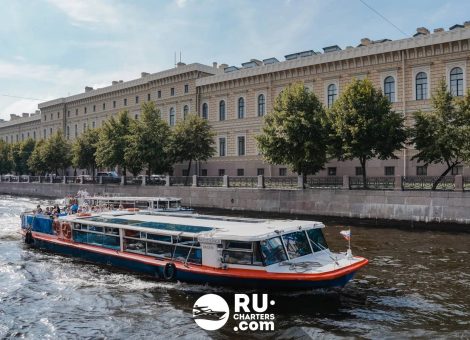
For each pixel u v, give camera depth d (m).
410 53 36.53
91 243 17.00
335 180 30.16
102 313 11.32
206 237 12.41
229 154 49.38
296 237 12.59
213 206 35.62
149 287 13.28
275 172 44.88
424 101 35.72
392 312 10.77
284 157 31.30
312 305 11.29
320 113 30.92
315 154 30.69
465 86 33.81
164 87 57.38
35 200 50.50
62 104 76.81
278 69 44.50
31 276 15.10
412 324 10.02
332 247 18.91
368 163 38.09
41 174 67.69
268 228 12.57
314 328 9.81
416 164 35.38
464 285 12.86
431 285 12.88
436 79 35.19
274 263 11.73
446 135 25.23
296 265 11.74
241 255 11.87
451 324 9.98
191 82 53.53
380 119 28.55
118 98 65.31
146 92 60.41
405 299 11.69
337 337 9.34
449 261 15.95
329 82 41.31
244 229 12.62
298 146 30.78
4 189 66.25
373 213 26.73
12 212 36.56
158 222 14.86
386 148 28.12
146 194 41.62
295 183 31.66
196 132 43.47
